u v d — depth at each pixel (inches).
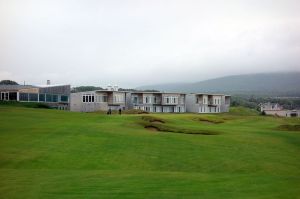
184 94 6195.9
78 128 2084.2
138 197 891.4
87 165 1403.8
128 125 2368.4
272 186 997.2
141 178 1115.3
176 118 3563.0
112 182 1051.9
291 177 1142.3
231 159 1641.2
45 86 4741.6
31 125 2145.7
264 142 2143.2
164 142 1870.1
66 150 1574.8
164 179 1099.9
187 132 2405.3
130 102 5620.1
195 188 976.3
